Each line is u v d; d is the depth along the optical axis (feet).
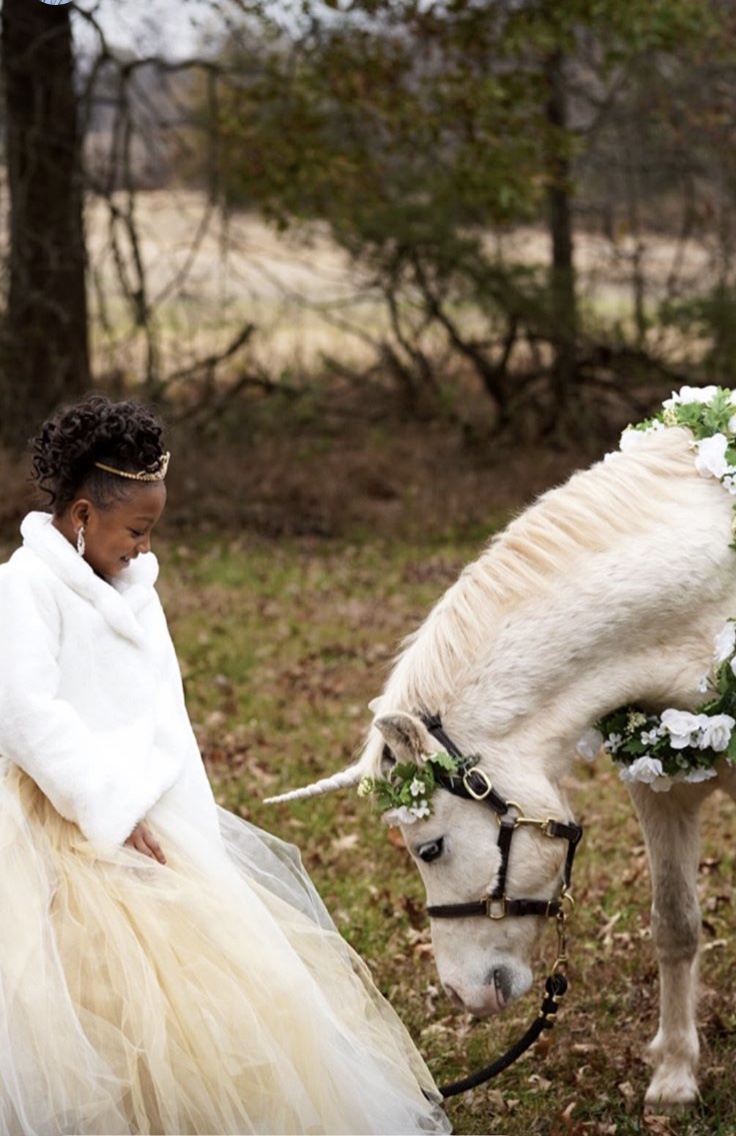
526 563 11.41
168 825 10.73
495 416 50.67
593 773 21.98
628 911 16.90
